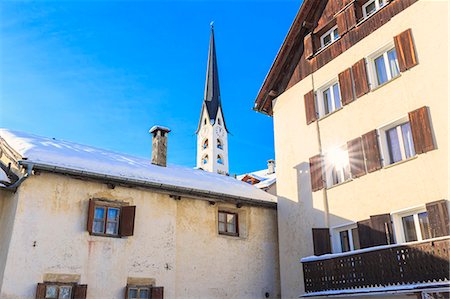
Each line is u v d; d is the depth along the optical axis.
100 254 13.24
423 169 12.28
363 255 12.61
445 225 11.30
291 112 18.03
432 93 12.52
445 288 10.13
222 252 15.97
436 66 12.58
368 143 14.10
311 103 16.94
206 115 77.12
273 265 17.14
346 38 16.03
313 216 15.67
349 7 16.08
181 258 14.89
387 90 13.95
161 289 13.82
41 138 16.08
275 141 18.52
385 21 14.58
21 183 12.59
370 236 13.25
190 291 14.69
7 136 14.94
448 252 10.40
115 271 13.32
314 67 17.34
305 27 18.08
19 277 11.77
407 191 12.59
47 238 12.52
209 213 16.23
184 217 15.52
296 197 16.70
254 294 16.17
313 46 17.61
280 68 19.00
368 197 13.74
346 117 15.28
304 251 15.71
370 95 14.52
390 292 11.30
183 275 14.73
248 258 16.56
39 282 12.02
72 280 12.53
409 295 11.70
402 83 13.48
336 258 13.52
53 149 14.20
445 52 12.43
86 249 13.05
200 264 15.25
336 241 14.65
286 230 16.81
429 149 12.14
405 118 13.26
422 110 12.53
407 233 12.61
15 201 12.64
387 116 13.74
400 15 14.07
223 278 15.61
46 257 12.34
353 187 14.36
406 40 13.53
